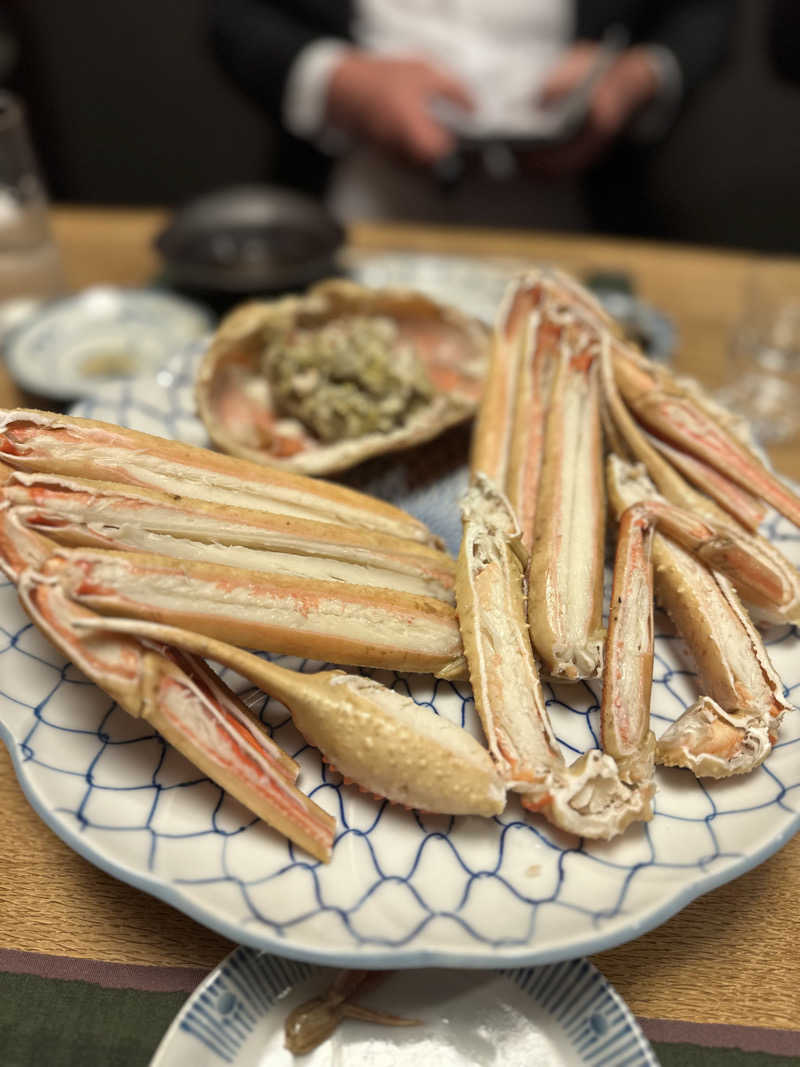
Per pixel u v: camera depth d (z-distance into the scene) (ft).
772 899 0.95
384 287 1.58
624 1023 0.78
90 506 0.97
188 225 2.11
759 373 1.82
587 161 2.97
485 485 1.12
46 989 0.88
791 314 1.87
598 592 1.08
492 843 0.90
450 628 1.03
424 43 3.13
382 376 1.44
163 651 0.90
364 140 3.04
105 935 0.92
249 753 0.89
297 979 0.84
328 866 0.87
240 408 1.52
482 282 1.99
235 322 1.50
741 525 1.21
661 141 3.47
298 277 1.96
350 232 2.33
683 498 1.22
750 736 0.94
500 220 3.13
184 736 0.87
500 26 3.06
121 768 0.93
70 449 1.04
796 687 1.05
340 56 3.10
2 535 0.90
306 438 1.47
